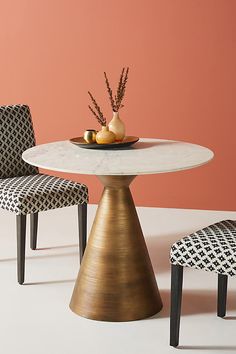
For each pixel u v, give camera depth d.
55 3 5.53
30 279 4.16
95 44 5.50
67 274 4.23
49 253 4.61
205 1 5.26
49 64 5.62
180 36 5.34
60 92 5.64
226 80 5.32
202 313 3.64
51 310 3.72
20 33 5.63
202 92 5.38
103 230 3.62
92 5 5.46
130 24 5.41
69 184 4.26
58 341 3.37
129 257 3.61
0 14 5.64
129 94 5.50
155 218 5.37
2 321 3.59
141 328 3.50
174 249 3.22
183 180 5.54
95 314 3.60
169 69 5.40
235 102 5.34
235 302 3.79
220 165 5.45
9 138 4.55
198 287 3.99
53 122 5.70
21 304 3.80
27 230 5.12
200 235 3.26
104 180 3.59
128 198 3.64
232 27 5.25
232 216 5.41
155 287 3.71
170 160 3.52
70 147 3.98
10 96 5.75
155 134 5.52
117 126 3.90
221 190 5.49
